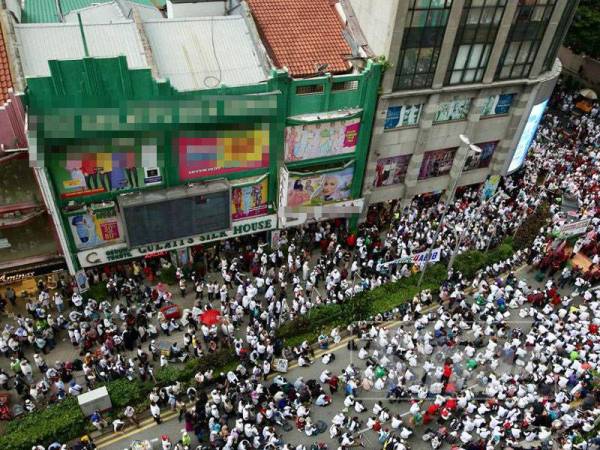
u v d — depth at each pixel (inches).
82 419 1032.2
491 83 1448.1
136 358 1167.0
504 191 1781.5
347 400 1104.8
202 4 1347.2
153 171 1178.0
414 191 1604.3
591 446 1063.0
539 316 1310.3
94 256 1226.6
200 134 1163.3
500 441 1056.8
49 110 1015.6
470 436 1044.5
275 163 1294.3
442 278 1406.3
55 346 1190.9
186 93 1111.6
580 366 1176.2
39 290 1270.9
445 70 1359.5
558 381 1181.7
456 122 1502.2
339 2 1373.0
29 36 1117.1
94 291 1285.7
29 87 994.7
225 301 1273.4
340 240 1524.4
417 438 1072.8
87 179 1119.0
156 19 1231.5
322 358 1210.6
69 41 1135.6
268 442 1004.6
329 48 1323.8
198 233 1295.5
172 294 1336.1
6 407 1037.8
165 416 1080.8
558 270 1515.7
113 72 1035.9
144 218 1196.5
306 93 1240.8
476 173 1676.9
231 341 1203.2
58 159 1061.8
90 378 1074.1
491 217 1633.9
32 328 1176.8
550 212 1665.8
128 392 1072.2
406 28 1235.9
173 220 1236.5
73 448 977.5
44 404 1066.7
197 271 1374.3
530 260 1535.4
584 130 2171.5
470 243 1525.6
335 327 1270.9
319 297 1350.9
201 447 991.6
